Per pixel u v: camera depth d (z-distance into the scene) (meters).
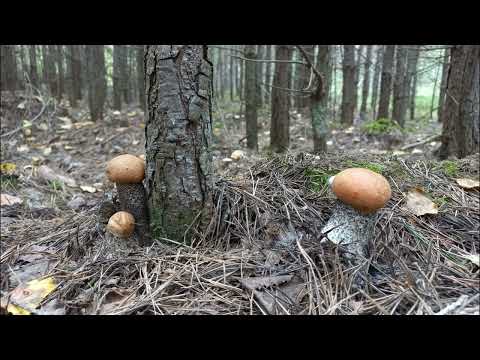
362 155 0.62
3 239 0.56
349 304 0.34
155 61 0.39
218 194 0.48
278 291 0.36
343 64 2.13
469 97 0.80
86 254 0.45
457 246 0.43
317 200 0.49
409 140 1.63
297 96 2.42
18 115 1.64
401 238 0.43
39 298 0.36
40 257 0.47
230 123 2.03
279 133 1.21
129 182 0.43
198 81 0.40
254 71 1.30
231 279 0.39
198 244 0.44
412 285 0.35
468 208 0.49
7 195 0.77
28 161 1.16
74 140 1.51
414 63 2.30
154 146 0.41
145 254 0.42
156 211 0.44
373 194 0.35
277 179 0.53
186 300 0.36
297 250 0.41
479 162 0.62
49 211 0.72
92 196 0.85
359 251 0.39
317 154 0.63
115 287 0.38
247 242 0.44
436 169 0.58
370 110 2.91
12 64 1.96
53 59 2.19
